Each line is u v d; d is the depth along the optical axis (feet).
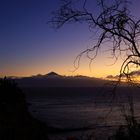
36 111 289.33
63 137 143.74
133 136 32.27
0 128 60.29
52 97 607.37
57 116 248.11
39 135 72.33
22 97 101.14
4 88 94.17
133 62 27.02
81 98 549.54
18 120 72.90
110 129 110.93
